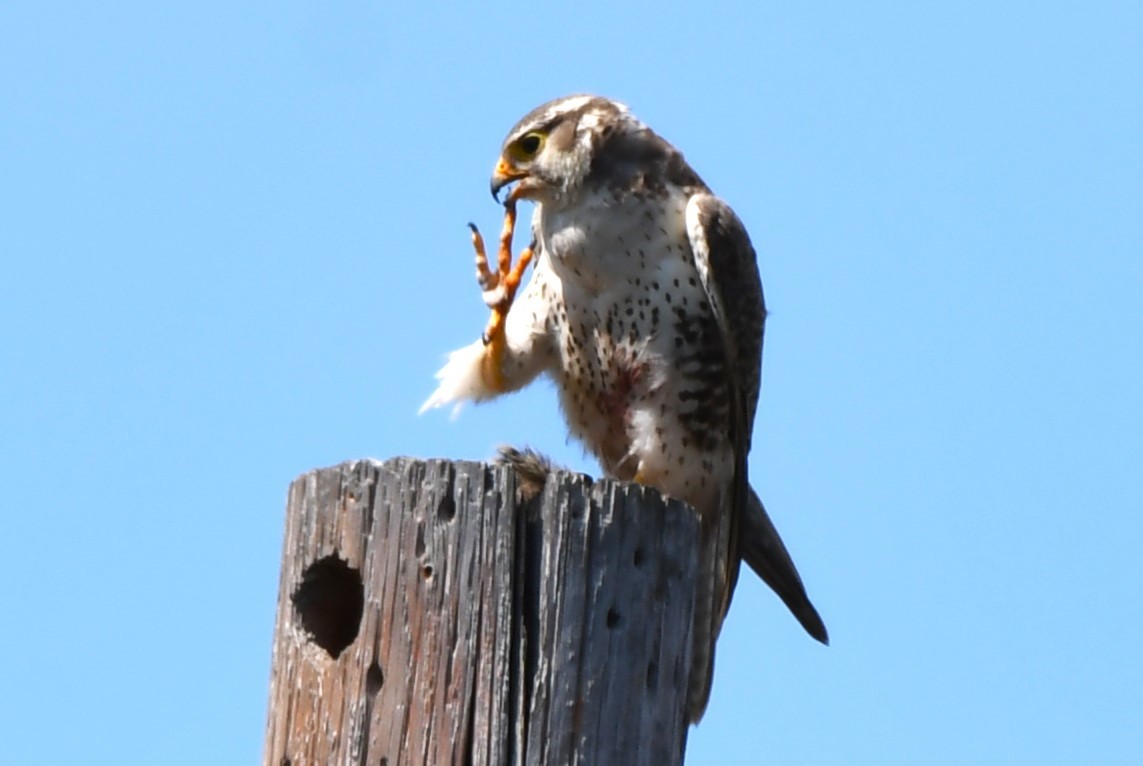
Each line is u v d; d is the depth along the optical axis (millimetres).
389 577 8164
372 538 8258
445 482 8195
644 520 8367
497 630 8016
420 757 7906
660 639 8352
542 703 7973
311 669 8289
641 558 8352
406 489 8242
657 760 8258
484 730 7902
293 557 8523
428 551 8125
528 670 8031
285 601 8523
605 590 8211
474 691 7949
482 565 8086
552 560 8133
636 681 8219
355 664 8117
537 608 8094
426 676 7988
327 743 8102
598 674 8117
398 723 7965
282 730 8297
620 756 8109
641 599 8305
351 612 8562
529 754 7910
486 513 8133
